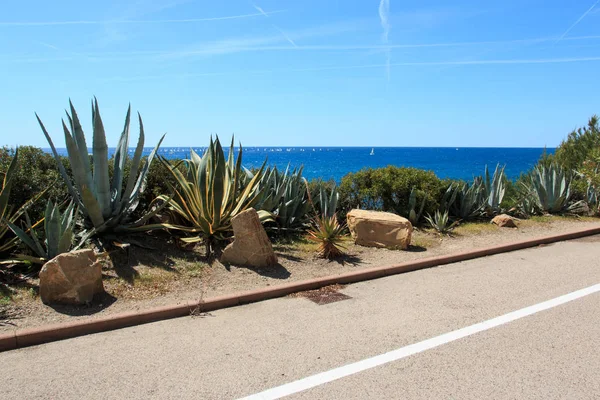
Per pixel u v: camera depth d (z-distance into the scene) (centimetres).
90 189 713
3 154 735
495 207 1209
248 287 603
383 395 342
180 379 366
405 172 1123
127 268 634
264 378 368
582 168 1438
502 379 366
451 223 1127
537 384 358
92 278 528
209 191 750
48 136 675
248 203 811
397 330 472
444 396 340
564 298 577
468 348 426
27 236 611
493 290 617
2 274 579
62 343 442
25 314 486
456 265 773
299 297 592
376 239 856
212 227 751
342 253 788
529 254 859
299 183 972
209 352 418
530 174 1474
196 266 666
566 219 1218
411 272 726
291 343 439
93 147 693
